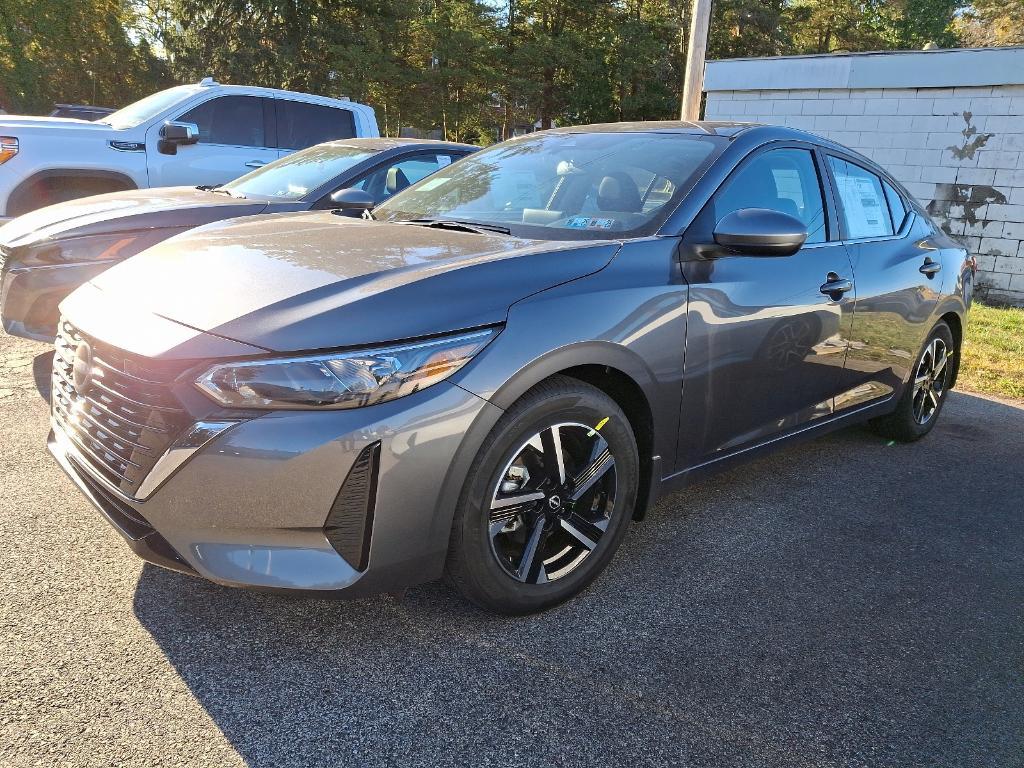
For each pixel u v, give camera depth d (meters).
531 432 2.26
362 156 5.75
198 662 2.14
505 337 2.15
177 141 6.89
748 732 1.98
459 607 2.48
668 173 3.00
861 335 3.58
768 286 2.97
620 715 2.02
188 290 2.25
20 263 4.25
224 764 1.78
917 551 3.08
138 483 2.03
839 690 2.17
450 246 2.56
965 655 2.37
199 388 1.93
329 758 1.81
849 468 4.03
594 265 2.47
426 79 33.53
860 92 11.66
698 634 2.41
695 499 3.53
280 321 2.01
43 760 1.75
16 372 4.76
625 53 35.69
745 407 3.00
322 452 1.92
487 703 2.03
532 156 3.49
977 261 11.12
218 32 30.94
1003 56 10.36
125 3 30.94
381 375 1.96
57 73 27.22
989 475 4.01
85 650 2.16
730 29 38.69
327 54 30.83
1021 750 1.96
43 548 2.69
